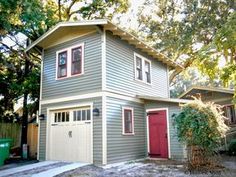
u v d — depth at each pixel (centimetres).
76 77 1101
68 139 1088
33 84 1382
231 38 309
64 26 1102
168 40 2109
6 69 1512
